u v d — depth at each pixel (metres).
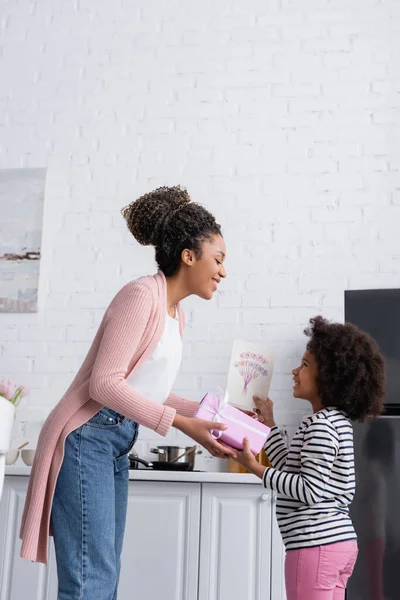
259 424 1.94
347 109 3.48
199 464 3.25
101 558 1.64
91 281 3.52
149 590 2.71
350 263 3.33
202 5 3.72
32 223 3.61
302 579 1.86
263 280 3.37
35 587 2.76
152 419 1.64
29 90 3.79
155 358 1.75
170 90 3.65
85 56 3.78
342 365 2.03
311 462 1.90
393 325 3.20
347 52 3.54
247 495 2.73
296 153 3.47
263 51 3.61
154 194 1.91
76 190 3.62
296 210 3.42
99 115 3.69
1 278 3.57
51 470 1.66
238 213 3.46
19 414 3.42
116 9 3.80
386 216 3.35
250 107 3.56
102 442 1.70
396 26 3.53
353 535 1.92
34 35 3.85
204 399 1.93
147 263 3.51
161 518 2.76
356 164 3.42
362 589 2.94
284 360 3.27
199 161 3.55
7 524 2.83
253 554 2.68
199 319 3.38
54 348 3.47
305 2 3.62
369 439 3.08
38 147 3.71
